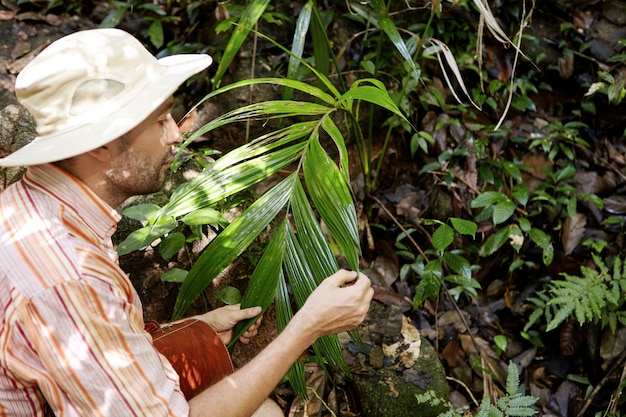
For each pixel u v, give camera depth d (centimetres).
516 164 289
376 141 286
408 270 262
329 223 168
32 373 126
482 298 271
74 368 125
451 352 252
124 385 127
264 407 184
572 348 257
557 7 325
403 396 225
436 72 304
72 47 133
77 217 136
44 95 131
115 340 128
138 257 226
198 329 173
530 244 277
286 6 295
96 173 138
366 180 273
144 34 297
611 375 250
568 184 290
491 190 285
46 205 132
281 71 282
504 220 260
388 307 244
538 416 246
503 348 251
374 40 293
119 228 227
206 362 169
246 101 273
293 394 229
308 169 175
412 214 277
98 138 127
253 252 240
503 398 207
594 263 271
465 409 235
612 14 325
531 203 287
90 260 129
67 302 124
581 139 299
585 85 311
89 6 305
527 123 303
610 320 249
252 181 176
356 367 229
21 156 127
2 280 128
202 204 174
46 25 294
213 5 298
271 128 273
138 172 141
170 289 229
